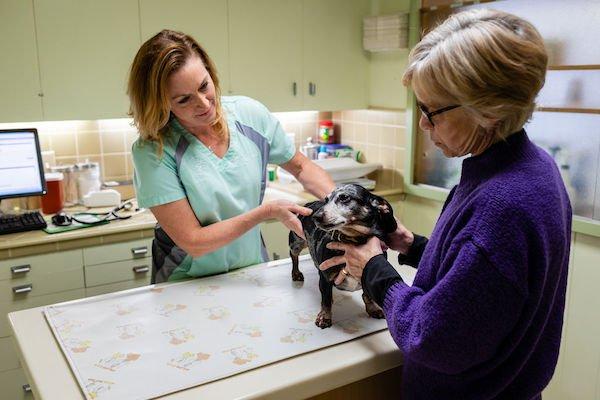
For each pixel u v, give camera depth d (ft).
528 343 2.96
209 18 8.84
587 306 7.42
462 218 2.86
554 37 7.34
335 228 3.50
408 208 10.14
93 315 4.08
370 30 10.14
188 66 4.47
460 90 2.66
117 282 7.88
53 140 9.00
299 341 3.65
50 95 7.93
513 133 2.85
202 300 4.33
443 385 3.20
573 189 7.39
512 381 3.19
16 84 7.69
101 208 8.61
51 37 7.78
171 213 4.67
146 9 8.32
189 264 5.06
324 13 9.92
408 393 3.45
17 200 8.63
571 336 7.68
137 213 8.34
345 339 3.68
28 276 7.24
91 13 7.97
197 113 4.66
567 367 7.79
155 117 4.58
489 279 2.64
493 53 2.57
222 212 5.07
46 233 7.43
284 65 9.70
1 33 7.47
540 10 7.47
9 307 7.21
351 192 3.57
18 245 7.06
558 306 3.23
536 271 2.69
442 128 2.95
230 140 5.13
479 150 2.97
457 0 8.53
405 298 3.08
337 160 10.35
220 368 3.32
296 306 4.21
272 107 9.76
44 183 8.14
